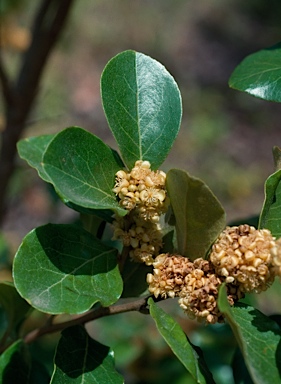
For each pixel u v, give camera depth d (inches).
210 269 13.4
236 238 13.1
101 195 13.7
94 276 13.9
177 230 13.8
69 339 14.6
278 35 90.7
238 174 64.7
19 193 50.6
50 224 13.9
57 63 71.4
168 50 83.4
